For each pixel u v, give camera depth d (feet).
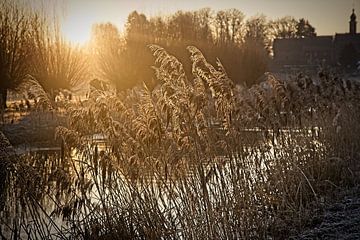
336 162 32.53
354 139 37.32
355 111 40.81
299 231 24.13
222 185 23.17
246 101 29.48
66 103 25.38
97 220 21.75
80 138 22.52
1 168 22.91
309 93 34.50
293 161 28.45
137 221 21.67
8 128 53.93
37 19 106.63
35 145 45.42
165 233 21.30
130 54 117.19
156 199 21.85
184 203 21.83
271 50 251.39
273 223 24.08
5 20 102.73
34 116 48.98
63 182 21.93
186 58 120.06
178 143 22.20
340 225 24.29
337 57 227.40
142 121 21.97
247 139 27.84
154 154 22.86
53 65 105.40
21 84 101.50
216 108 24.79
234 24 185.37
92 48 119.55
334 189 30.76
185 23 137.69
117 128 22.24
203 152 22.94
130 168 21.80
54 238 22.70
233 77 133.28
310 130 33.58
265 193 26.25
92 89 23.29
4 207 23.67
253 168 27.07
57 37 108.17
